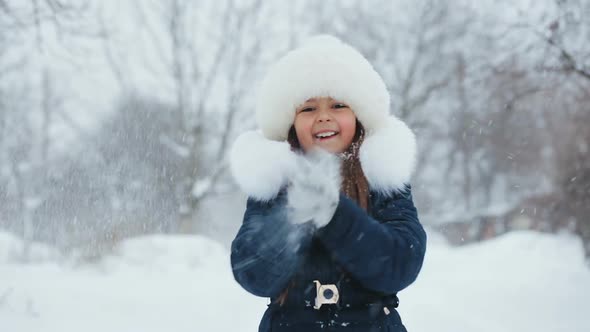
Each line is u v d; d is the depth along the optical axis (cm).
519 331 713
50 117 2125
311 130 235
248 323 687
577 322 748
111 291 759
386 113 247
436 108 2655
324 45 247
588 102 1108
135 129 1678
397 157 215
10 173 1814
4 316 588
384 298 216
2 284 736
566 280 914
